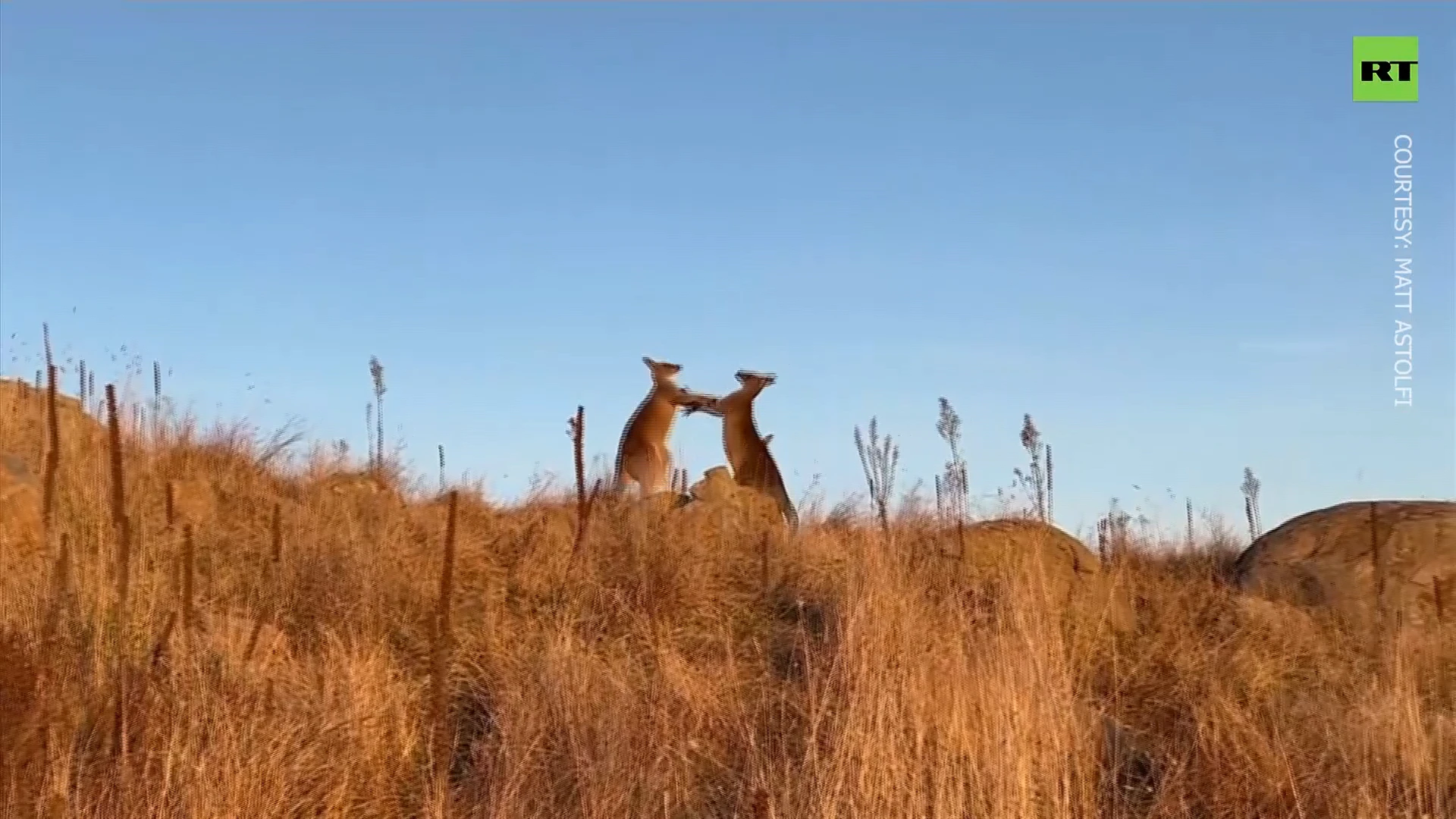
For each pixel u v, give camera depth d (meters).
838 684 7.28
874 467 10.60
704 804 6.83
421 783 6.80
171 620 6.85
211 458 11.30
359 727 6.81
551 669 7.51
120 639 7.03
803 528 10.91
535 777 6.73
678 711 7.40
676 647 8.39
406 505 10.92
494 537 10.18
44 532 8.58
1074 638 8.76
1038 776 6.67
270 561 9.00
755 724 7.35
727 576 9.70
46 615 7.03
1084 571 10.14
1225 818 6.88
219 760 6.18
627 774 6.69
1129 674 8.56
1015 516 10.67
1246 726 7.41
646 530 10.05
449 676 7.74
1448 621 9.97
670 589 9.05
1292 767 7.17
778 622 9.16
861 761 6.53
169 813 5.98
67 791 5.87
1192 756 7.43
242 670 7.02
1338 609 10.25
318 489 10.91
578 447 9.64
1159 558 11.98
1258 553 11.15
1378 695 7.97
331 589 8.69
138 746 6.32
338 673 7.27
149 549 8.57
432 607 8.39
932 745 6.73
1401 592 10.23
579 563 9.45
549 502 11.33
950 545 9.97
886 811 6.39
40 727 6.02
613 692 7.38
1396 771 7.03
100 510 9.14
